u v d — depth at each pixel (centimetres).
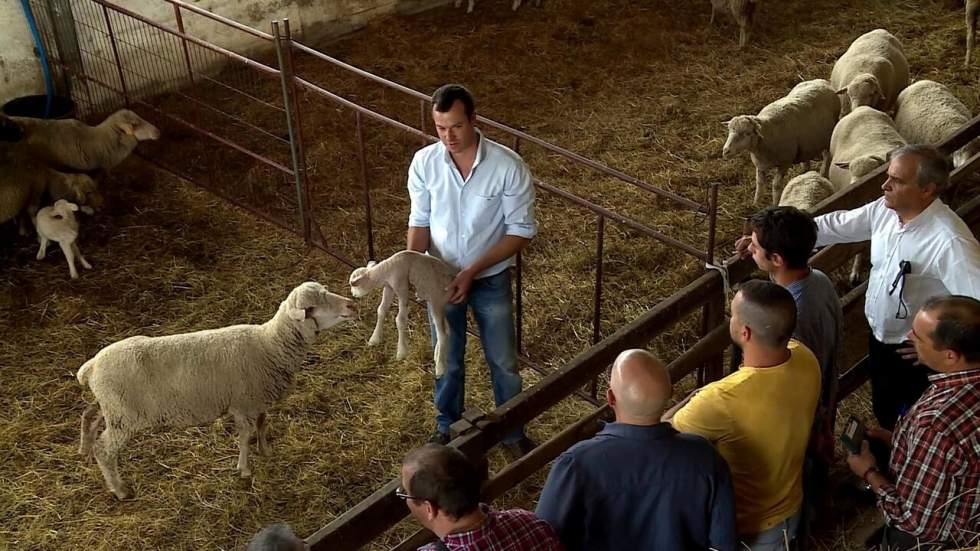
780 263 350
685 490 272
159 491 518
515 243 443
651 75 1007
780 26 1112
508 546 260
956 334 295
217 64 1011
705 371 476
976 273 375
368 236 683
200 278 698
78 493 517
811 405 308
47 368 610
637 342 408
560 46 1068
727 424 301
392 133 891
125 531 494
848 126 734
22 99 855
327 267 711
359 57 1048
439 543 262
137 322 654
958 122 737
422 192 448
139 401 479
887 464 397
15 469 533
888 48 862
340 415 570
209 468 532
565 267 701
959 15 1125
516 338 606
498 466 530
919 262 393
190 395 482
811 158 792
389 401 579
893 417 439
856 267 664
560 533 280
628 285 684
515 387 498
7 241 738
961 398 293
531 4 1166
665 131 898
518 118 927
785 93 967
